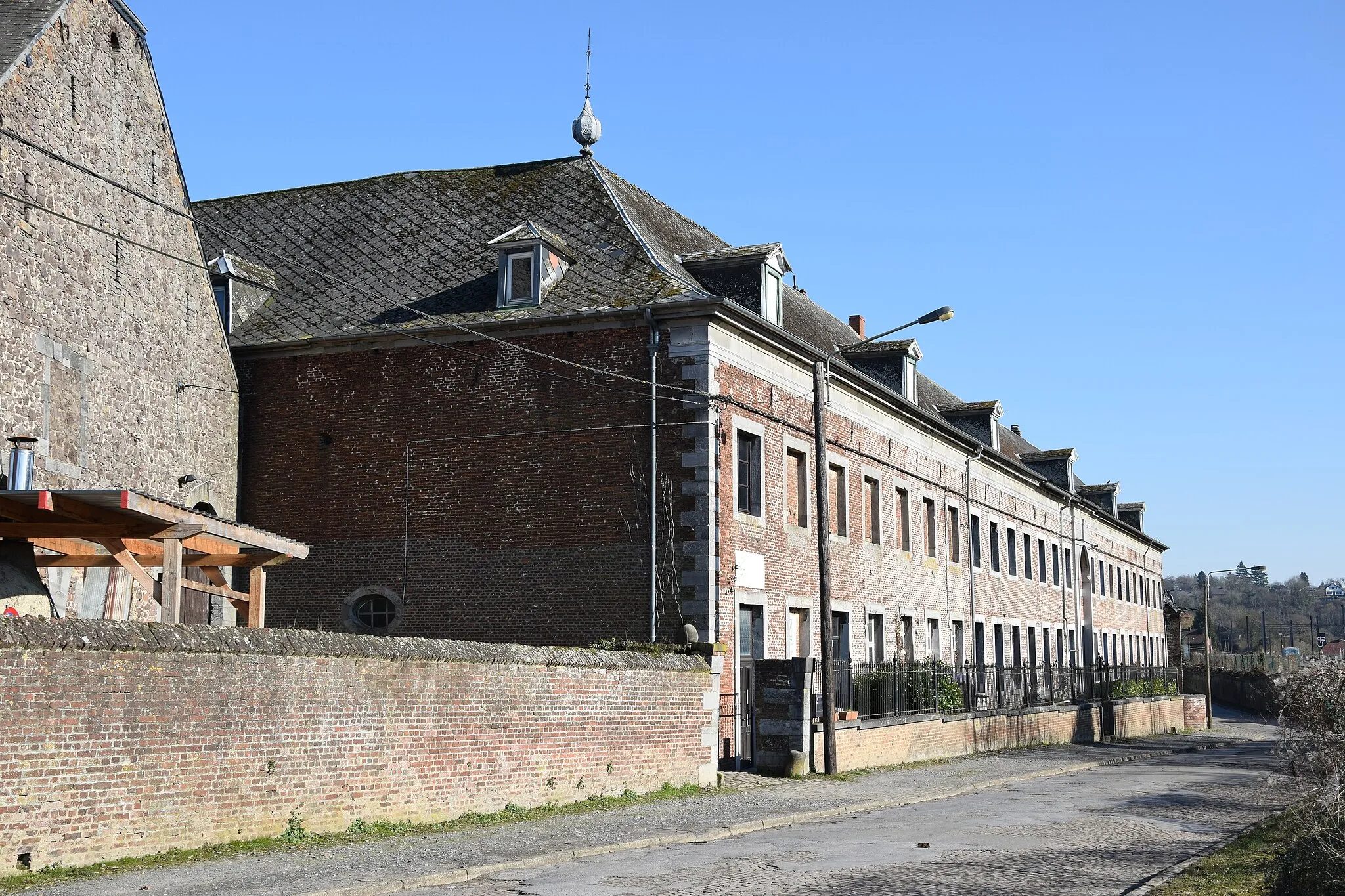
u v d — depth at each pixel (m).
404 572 25.22
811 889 12.05
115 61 21.80
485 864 13.00
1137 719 49.12
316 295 27.48
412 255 27.94
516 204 28.52
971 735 32.59
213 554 18.72
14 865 11.20
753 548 25.56
